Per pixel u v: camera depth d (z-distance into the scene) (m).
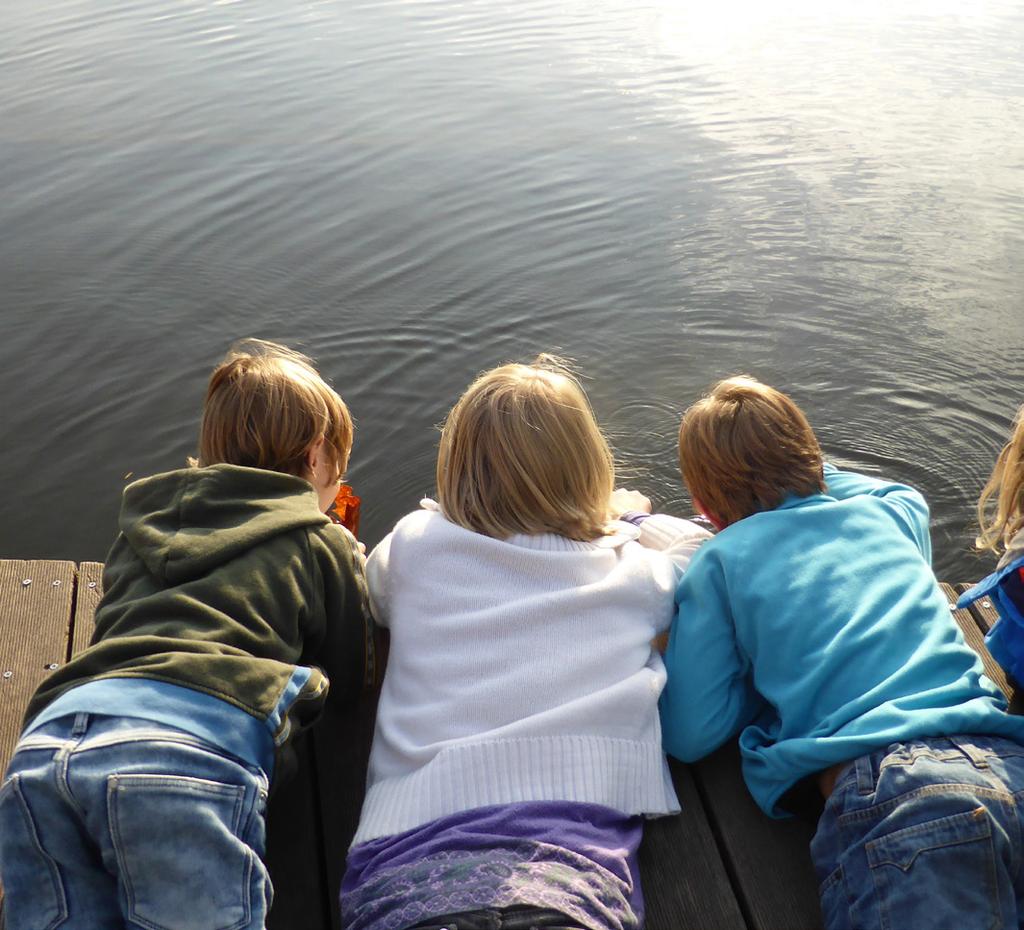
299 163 7.05
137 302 5.48
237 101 8.20
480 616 1.81
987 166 6.89
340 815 1.93
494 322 5.29
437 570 1.90
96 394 4.79
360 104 8.12
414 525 1.98
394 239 6.08
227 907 1.48
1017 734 1.73
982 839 1.53
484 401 1.98
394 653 1.90
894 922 1.53
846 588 1.90
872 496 2.14
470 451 1.96
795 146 7.31
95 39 9.88
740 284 5.57
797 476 2.05
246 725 1.58
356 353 5.06
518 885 1.50
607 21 10.49
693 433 2.12
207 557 1.73
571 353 5.05
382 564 2.06
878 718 1.72
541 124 7.75
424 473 4.30
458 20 10.55
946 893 1.52
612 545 1.96
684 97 8.30
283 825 1.92
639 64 9.12
